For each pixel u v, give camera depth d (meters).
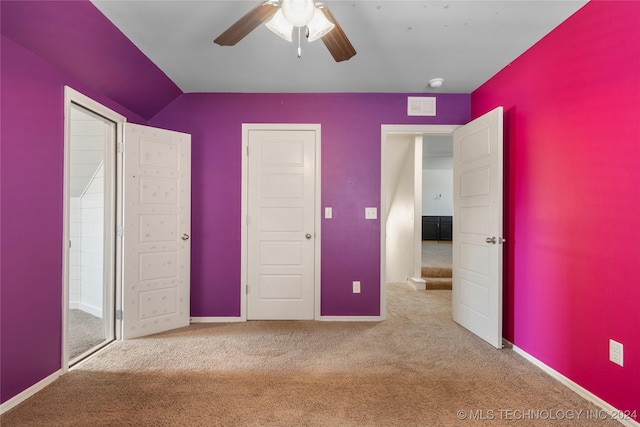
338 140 3.40
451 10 2.02
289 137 3.41
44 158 2.03
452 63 2.74
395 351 2.60
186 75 2.96
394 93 3.40
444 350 2.62
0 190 1.74
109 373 2.21
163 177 3.05
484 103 3.14
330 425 1.68
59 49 2.03
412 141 4.94
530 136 2.46
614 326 1.76
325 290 3.39
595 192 1.89
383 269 3.40
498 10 2.02
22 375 1.88
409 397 1.93
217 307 3.36
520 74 2.59
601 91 1.85
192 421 1.70
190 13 2.06
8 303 1.79
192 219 3.34
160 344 2.72
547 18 2.10
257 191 3.40
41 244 2.01
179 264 3.16
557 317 2.17
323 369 2.28
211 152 3.37
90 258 3.52
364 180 3.41
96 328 3.09
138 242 2.89
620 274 1.73
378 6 1.98
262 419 1.72
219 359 2.44
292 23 1.54
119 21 2.13
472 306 2.99
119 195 2.83
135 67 2.62
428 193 9.53
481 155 2.85
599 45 1.86
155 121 3.33
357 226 3.40
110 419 1.71
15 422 1.68
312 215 3.41
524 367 2.32
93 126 3.31
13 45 1.81
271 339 2.85
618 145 1.75
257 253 3.40
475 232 2.94
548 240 2.26
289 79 3.06
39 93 1.98
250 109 3.39
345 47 1.87
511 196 2.70
